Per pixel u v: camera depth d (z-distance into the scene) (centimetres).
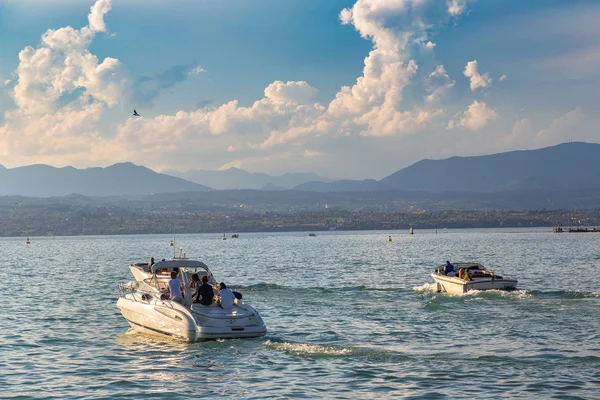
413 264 8119
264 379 2162
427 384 2075
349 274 6525
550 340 2689
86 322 3316
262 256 10938
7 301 4253
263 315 3459
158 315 2798
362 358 2419
